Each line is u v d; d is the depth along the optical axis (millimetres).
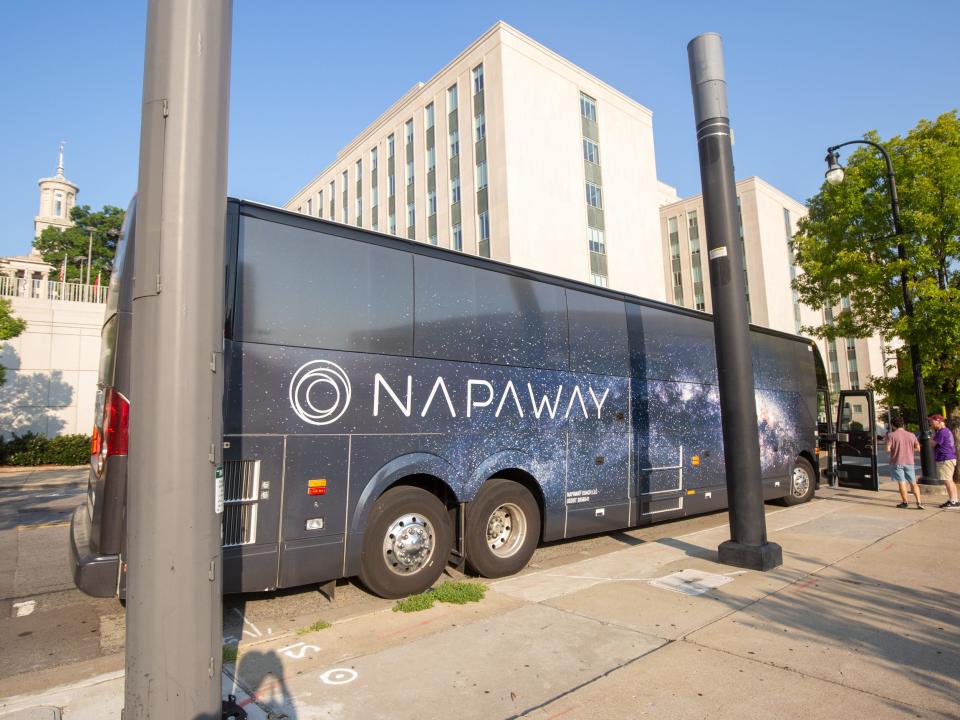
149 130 2805
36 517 11438
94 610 5824
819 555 7457
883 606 5496
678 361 9289
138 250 2762
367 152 44469
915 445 11555
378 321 5676
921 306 13539
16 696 3834
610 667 4164
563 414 7375
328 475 5191
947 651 4457
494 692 3797
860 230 15039
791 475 11547
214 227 2855
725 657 4328
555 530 7180
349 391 5395
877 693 3781
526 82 33688
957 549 7816
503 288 6887
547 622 5059
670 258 54844
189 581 2629
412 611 5332
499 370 6688
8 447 21188
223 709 3379
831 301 16141
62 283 26109
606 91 37969
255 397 4859
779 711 3553
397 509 5648
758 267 48312
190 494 2656
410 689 3836
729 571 6719
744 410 7059
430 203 37781
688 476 9141
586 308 7914
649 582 6301
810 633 4816
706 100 7375
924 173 14352
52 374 24391
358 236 5680
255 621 5281
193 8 2865
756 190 49094
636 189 38875
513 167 32375
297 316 5164
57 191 90250
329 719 3455
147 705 2547
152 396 2656
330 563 5172
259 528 4805
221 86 2941
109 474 4543
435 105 37438
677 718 3475
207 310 2783
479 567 6297
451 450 6102
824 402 13812
